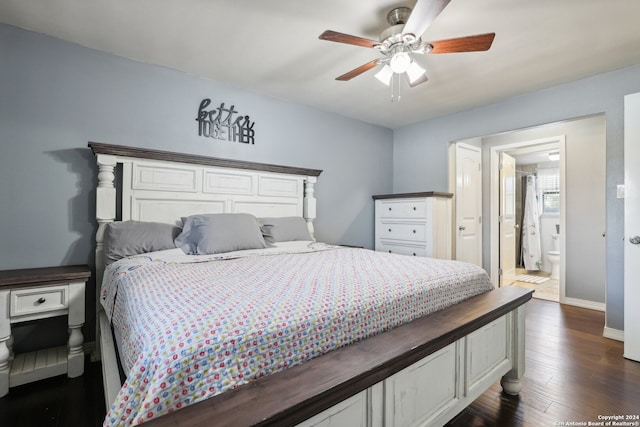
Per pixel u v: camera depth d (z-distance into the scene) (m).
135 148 2.36
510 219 4.93
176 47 2.32
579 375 1.99
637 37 2.13
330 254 2.45
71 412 1.61
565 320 3.07
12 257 2.07
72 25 2.06
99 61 2.36
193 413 0.72
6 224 2.05
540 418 1.56
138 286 1.36
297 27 2.06
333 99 3.37
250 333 0.90
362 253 2.52
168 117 2.65
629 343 2.21
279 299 1.14
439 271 1.71
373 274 1.61
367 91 3.15
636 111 2.23
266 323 0.95
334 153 3.83
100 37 2.20
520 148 4.20
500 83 2.91
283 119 3.37
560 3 1.79
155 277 1.50
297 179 3.36
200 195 2.71
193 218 2.42
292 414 0.75
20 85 2.09
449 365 1.33
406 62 1.84
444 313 1.46
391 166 4.50
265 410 0.73
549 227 5.86
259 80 2.90
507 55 2.38
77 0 1.81
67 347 2.12
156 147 2.59
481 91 3.11
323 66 2.61
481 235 4.38
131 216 2.39
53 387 1.85
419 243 3.67
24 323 2.11
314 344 1.03
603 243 3.43
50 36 2.19
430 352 1.16
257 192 3.06
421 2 1.44
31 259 2.13
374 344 1.11
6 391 1.75
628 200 2.24
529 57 2.42
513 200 5.02
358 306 1.17
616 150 2.60
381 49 1.88
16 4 1.84
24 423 1.52
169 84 2.66
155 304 1.08
